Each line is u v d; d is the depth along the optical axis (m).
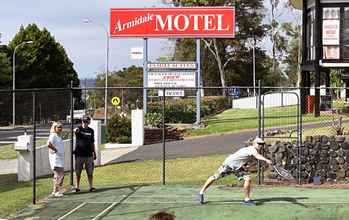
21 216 12.80
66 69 87.56
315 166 18.08
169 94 34.53
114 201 14.36
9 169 20.34
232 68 78.38
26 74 79.56
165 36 35.81
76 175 15.91
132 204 13.90
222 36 35.50
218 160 20.69
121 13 36.12
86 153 15.81
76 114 29.28
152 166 20.33
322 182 17.86
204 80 77.75
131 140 28.69
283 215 12.43
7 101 25.58
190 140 27.92
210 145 24.98
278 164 18.08
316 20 31.98
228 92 49.62
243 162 13.50
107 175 19.17
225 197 14.63
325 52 32.09
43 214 12.98
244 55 77.25
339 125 21.62
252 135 27.11
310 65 33.25
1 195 15.39
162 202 14.03
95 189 16.33
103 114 40.72
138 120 27.97
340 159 18.08
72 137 16.84
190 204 13.71
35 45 80.69
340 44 31.89
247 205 13.44
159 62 34.53
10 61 75.50
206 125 33.19
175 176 18.69
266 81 82.38
